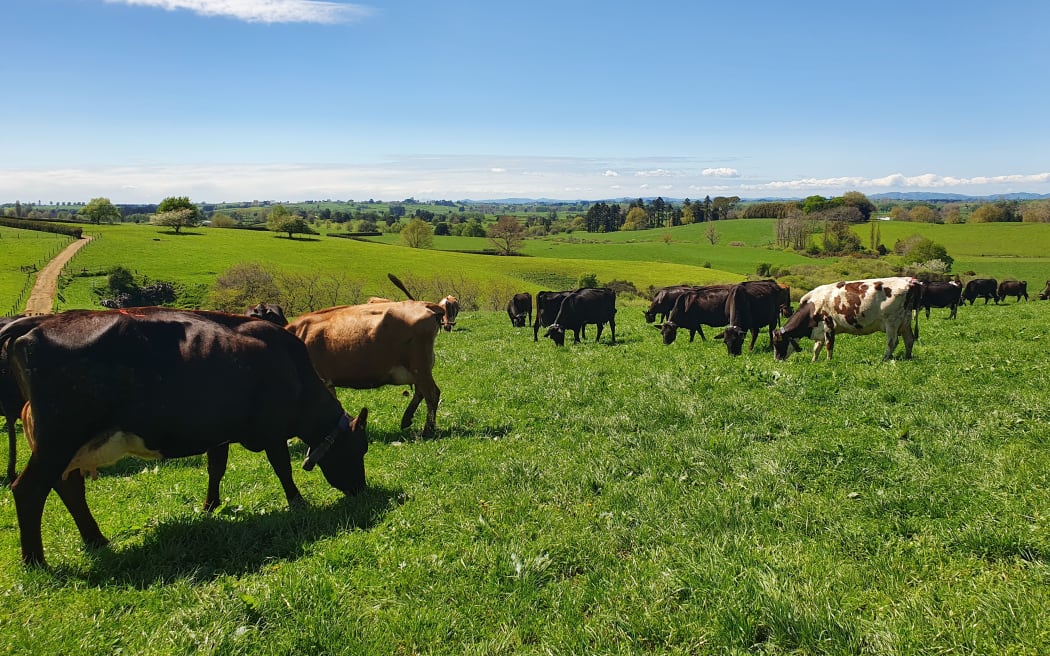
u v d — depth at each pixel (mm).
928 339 21094
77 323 5953
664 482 7449
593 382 13812
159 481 8453
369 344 10555
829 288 16703
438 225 180375
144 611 4941
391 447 9859
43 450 5645
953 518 5961
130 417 5938
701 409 10508
